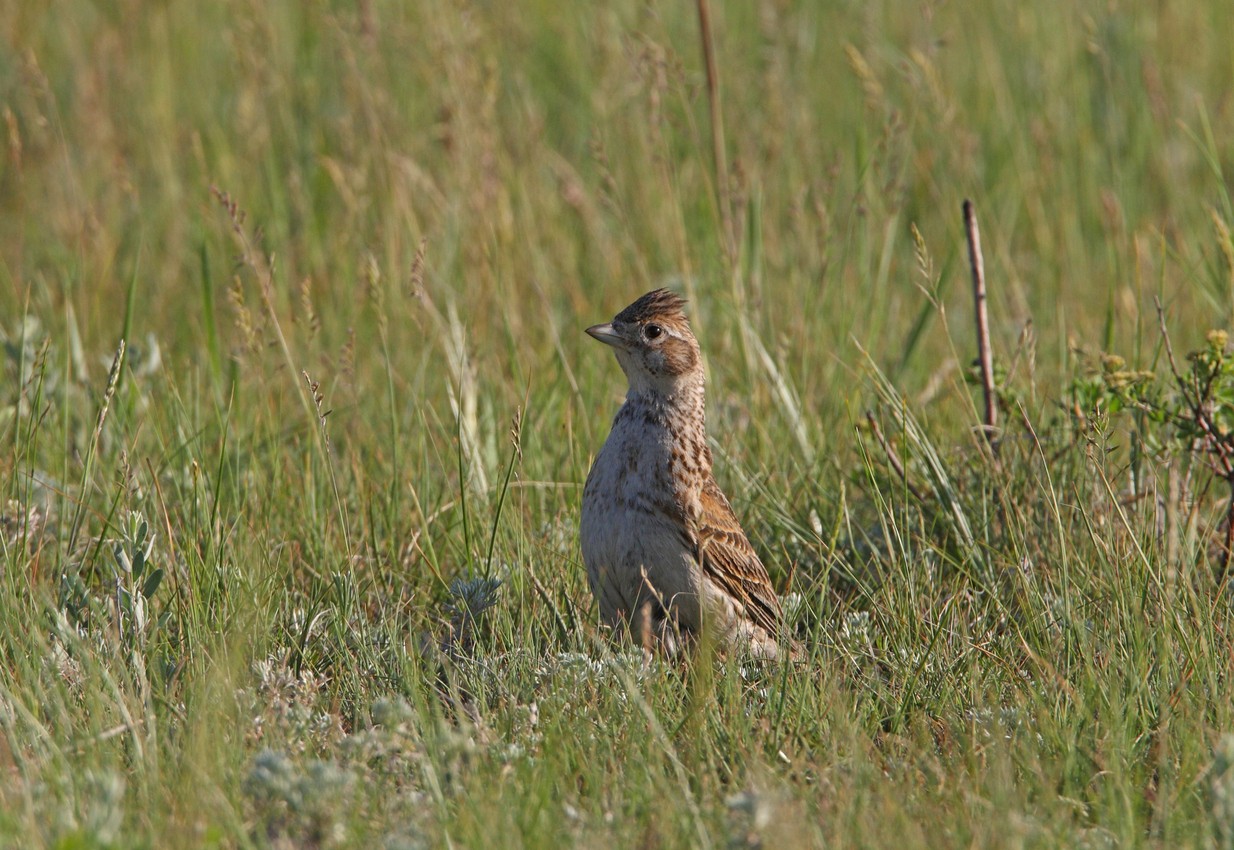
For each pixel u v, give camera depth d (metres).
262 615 10.50
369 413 15.31
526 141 20.16
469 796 8.03
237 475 12.95
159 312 17.97
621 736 9.25
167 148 21.16
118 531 11.47
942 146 21.00
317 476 13.36
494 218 18.17
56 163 20.53
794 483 13.94
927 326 17.77
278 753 8.30
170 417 14.36
